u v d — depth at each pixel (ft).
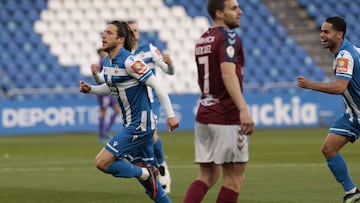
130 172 76.02
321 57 280.72
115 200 91.25
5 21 262.47
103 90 81.92
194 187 68.18
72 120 228.63
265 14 287.69
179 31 278.05
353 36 290.15
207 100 66.85
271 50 279.08
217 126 65.92
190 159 145.07
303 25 288.10
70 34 266.57
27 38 261.44
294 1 292.20
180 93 253.65
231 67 63.87
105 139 200.85
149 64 102.27
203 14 282.36
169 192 98.02
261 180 109.50
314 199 90.17
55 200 91.91
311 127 240.12
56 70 258.16
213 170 69.05
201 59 67.21
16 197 94.89
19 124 224.53
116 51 76.07
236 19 66.69
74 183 109.09
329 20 82.53
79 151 166.81
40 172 125.18
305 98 242.58
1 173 124.16
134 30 100.89
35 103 225.76
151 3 279.90
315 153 154.20
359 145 175.11
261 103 239.50
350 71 80.74
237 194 67.36
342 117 84.84
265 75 274.36
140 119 76.59
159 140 96.43
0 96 238.27
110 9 275.39
